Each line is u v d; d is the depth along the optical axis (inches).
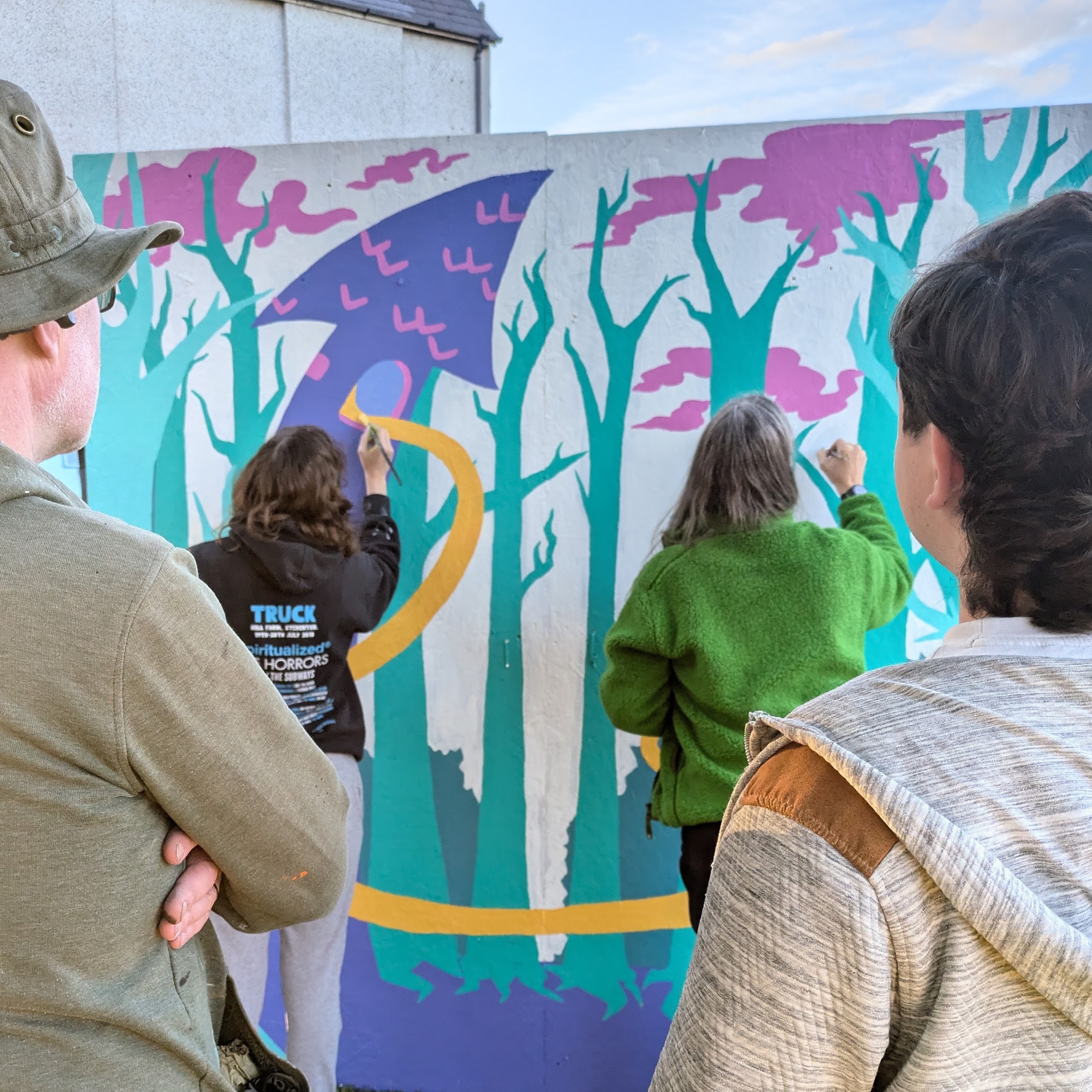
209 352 84.1
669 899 81.7
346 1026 85.5
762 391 79.0
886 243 76.4
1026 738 20.2
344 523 74.7
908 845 18.7
